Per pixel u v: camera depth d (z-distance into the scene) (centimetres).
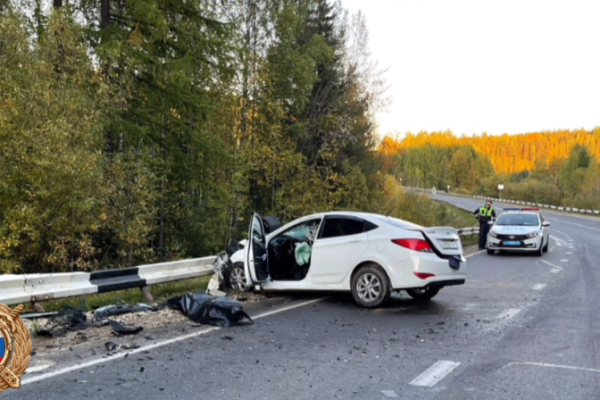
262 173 1973
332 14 2981
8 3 1279
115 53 1340
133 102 1591
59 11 1205
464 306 981
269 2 2114
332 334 760
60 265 1098
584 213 6469
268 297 1055
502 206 7562
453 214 4209
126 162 1323
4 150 949
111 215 1248
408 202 3256
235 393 519
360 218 994
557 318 877
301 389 532
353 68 2884
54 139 970
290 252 1055
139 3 1472
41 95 1007
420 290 1046
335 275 981
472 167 14588
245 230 1944
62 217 1028
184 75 1526
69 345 680
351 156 2781
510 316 891
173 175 1655
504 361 634
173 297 945
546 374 586
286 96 2216
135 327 769
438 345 705
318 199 2080
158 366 600
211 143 1667
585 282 1296
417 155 15500
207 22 1666
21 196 979
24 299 762
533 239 1959
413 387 541
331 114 2566
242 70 1870
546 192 8244
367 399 507
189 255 1730
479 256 1980
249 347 685
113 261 1414
